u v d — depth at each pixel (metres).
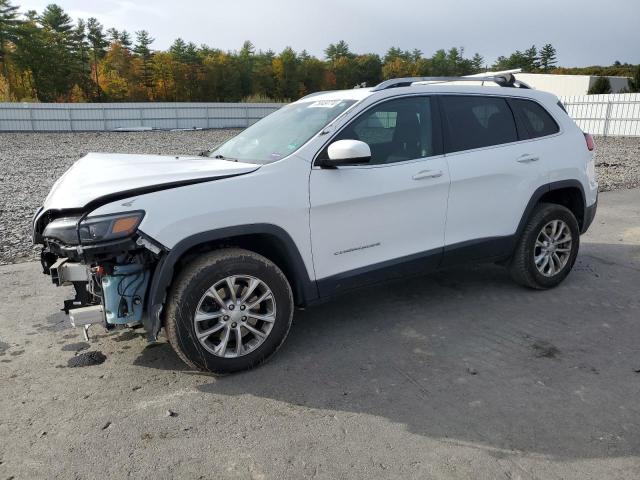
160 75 81.69
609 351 3.78
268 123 4.51
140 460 2.67
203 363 3.37
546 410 3.05
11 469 2.61
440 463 2.62
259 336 3.55
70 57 79.12
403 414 3.04
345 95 4.24
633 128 30.39
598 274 5.49
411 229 4.10
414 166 4.06
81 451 2.75
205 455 2.70
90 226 3.06
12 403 3.21
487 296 4.87
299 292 3.73
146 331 3.33
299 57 95.19
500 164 4.48
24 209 9.48
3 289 5.27
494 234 4.56
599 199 10.02
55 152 22.28
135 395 3.29
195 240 3.23
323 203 3.65
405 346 3.90
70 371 3.61
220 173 3.43
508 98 4.73
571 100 33.78
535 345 3.88
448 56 116.88
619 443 2.74
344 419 3.00
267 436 2.85
